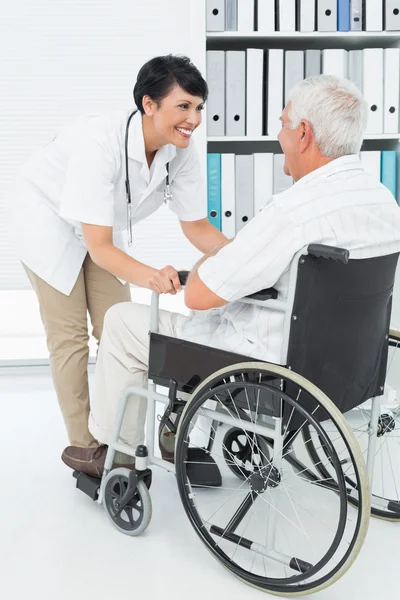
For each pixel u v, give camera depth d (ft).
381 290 5.17
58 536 5.87
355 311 5.05
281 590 4.99
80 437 6.55
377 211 4.96
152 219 10.12
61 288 6.47
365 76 8.87
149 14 9.59
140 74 5.74
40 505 6.40
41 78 9.66
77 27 9.57
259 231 4.78
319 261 4.70
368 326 5.23
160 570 5.39
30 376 10.19
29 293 12.13
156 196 6.77
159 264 10.26
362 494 4.52
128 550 5.66
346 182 4.87
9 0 9.45
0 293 12.05
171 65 5.59
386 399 8.58
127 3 9.55
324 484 6.64
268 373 4.77
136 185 6.28
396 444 7.75
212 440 6.82
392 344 5.94
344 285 4.88
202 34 8.67
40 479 6.91
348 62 8.91
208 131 8.95
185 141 5.86
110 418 6.08
